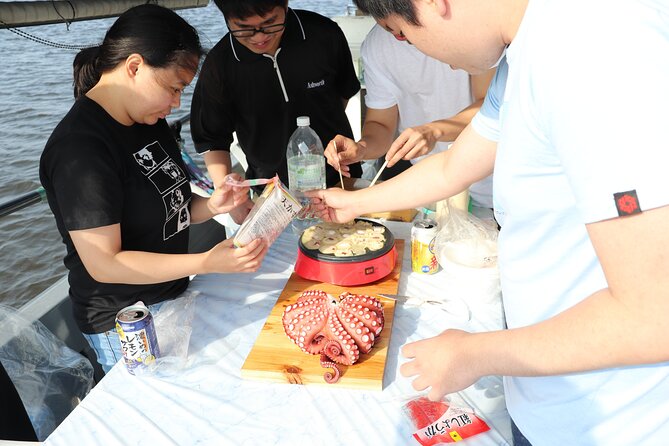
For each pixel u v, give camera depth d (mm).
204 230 3025
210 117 2326
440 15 799
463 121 1906
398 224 1992
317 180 1982
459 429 1088
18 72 12461
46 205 7293
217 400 1188
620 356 650
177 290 1628
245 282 1658
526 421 942
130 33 1346
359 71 3736
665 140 574
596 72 603
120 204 1422
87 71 1544
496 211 960
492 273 1489
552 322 726
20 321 1812
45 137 8906
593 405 832
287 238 1927
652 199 582
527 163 763
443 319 1442
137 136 1506
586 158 619
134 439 1087
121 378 1264
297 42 2232
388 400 1178
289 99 2303
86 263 1416
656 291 602
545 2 685
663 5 619
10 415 1419
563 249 804
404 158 1808
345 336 1244
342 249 1599
